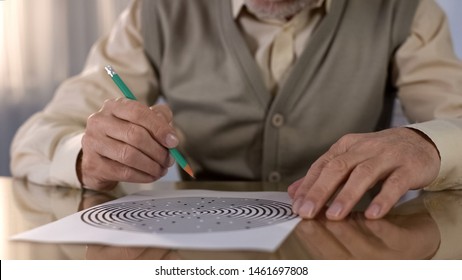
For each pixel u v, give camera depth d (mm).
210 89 1108
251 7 1062
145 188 856
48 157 917
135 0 1224
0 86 2090
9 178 984
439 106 1017
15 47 2092
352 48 1073
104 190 840
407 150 670
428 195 760
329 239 528
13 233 572
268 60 1098
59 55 2152
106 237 533
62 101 1102
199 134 1133
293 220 590
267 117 1071
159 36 1157
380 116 1163
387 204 612
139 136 737
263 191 796
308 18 1091
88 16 2162
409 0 1094
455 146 728
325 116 1075
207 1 1132
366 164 630
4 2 2062
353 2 1091
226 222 581
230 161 1133
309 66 1061
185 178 1194
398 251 496
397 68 1103
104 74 1133
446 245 515
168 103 1171
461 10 1761
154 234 536
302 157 1087
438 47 1075
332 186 617
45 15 2127
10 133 2119
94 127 769
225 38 1096
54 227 584
